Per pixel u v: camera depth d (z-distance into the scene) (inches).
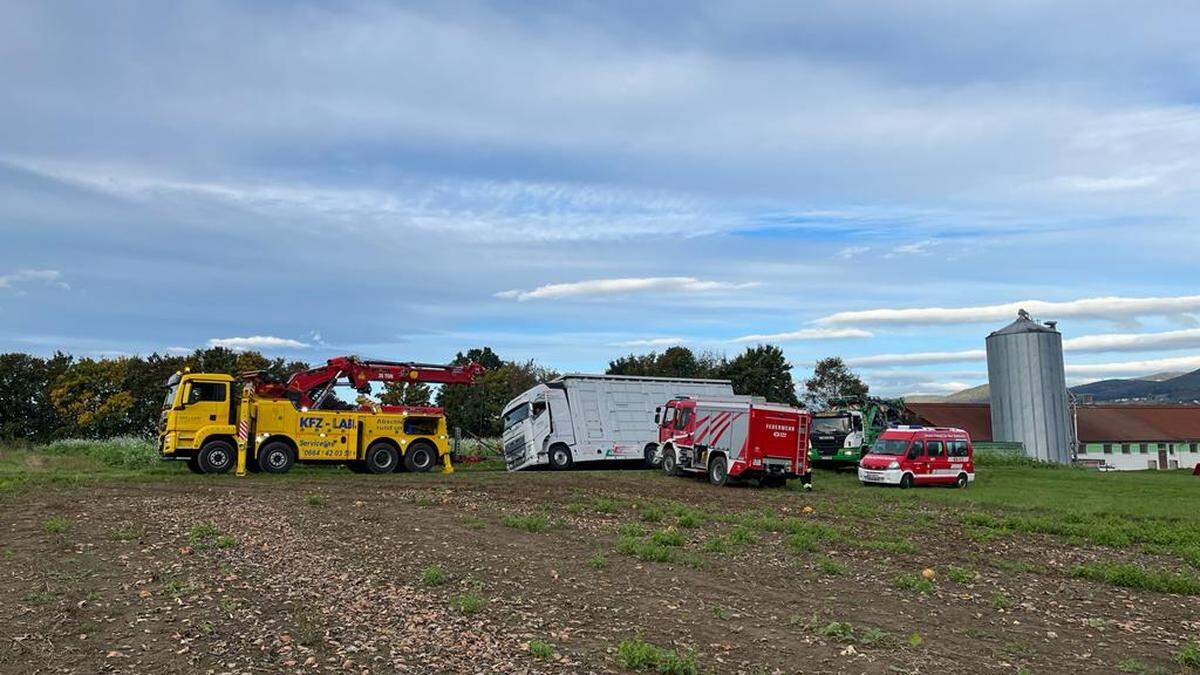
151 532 571.2
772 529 671.8
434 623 348.2
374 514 690.2
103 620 342.3
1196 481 1336.1
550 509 757.9
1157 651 339.6
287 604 374.0
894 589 445.1
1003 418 2085.4
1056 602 426.6
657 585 434.9
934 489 1152.8
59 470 1200.8
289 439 1149.7
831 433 1491.1
